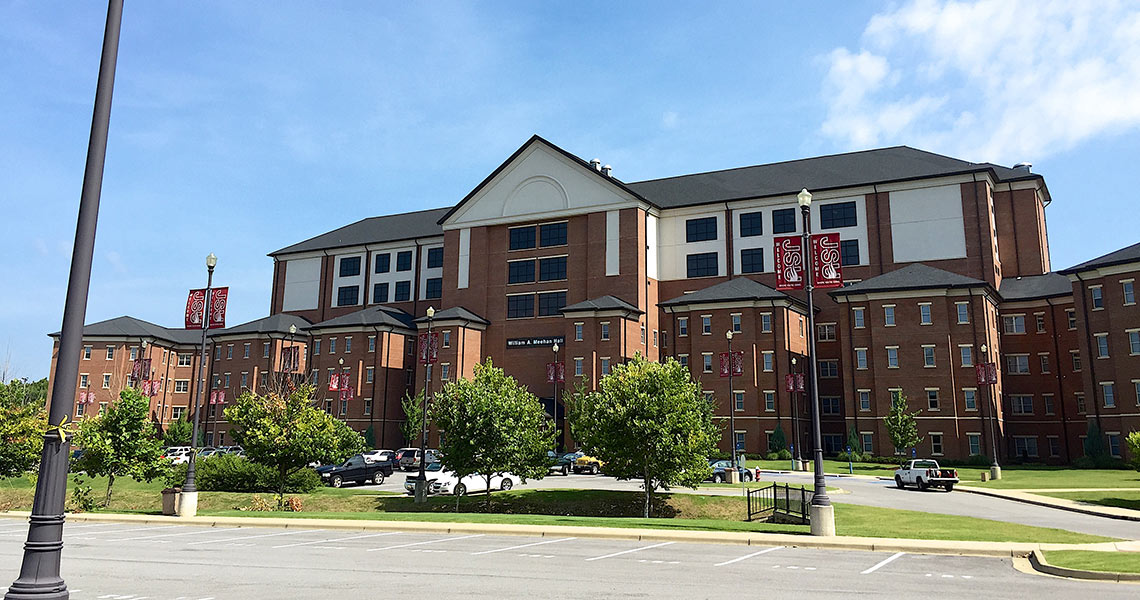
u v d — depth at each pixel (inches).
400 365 3122.5
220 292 1164.5
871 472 2049.7
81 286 335.6
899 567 603.5
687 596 466.9
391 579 527.5
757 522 1033.5
